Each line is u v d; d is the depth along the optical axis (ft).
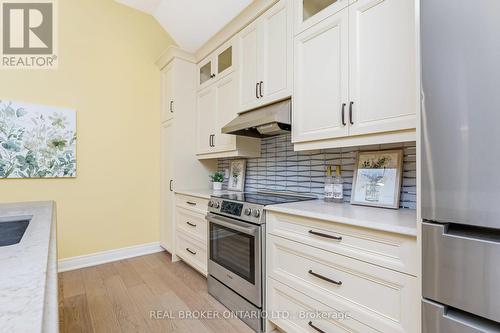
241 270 5.99
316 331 4.52
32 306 1.31
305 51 5.55
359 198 5.49
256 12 6.81
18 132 7.91
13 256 2.02
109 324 5.81
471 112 2.48
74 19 8.95
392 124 4.13
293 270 4.94
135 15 10.25
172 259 9.57
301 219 4.77
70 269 8.82
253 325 5.65
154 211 10.69
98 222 9.41
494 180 2.36
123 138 9.95
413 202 4.90
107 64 9.61
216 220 6.66
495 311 2.40
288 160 7.50
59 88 8.65
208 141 9.22
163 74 10.53
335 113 4.95
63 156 8.63
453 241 2.67
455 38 2.57
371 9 4.40
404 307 3.35
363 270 3.79
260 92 6.75
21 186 8.02
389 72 4.17
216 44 8.61
